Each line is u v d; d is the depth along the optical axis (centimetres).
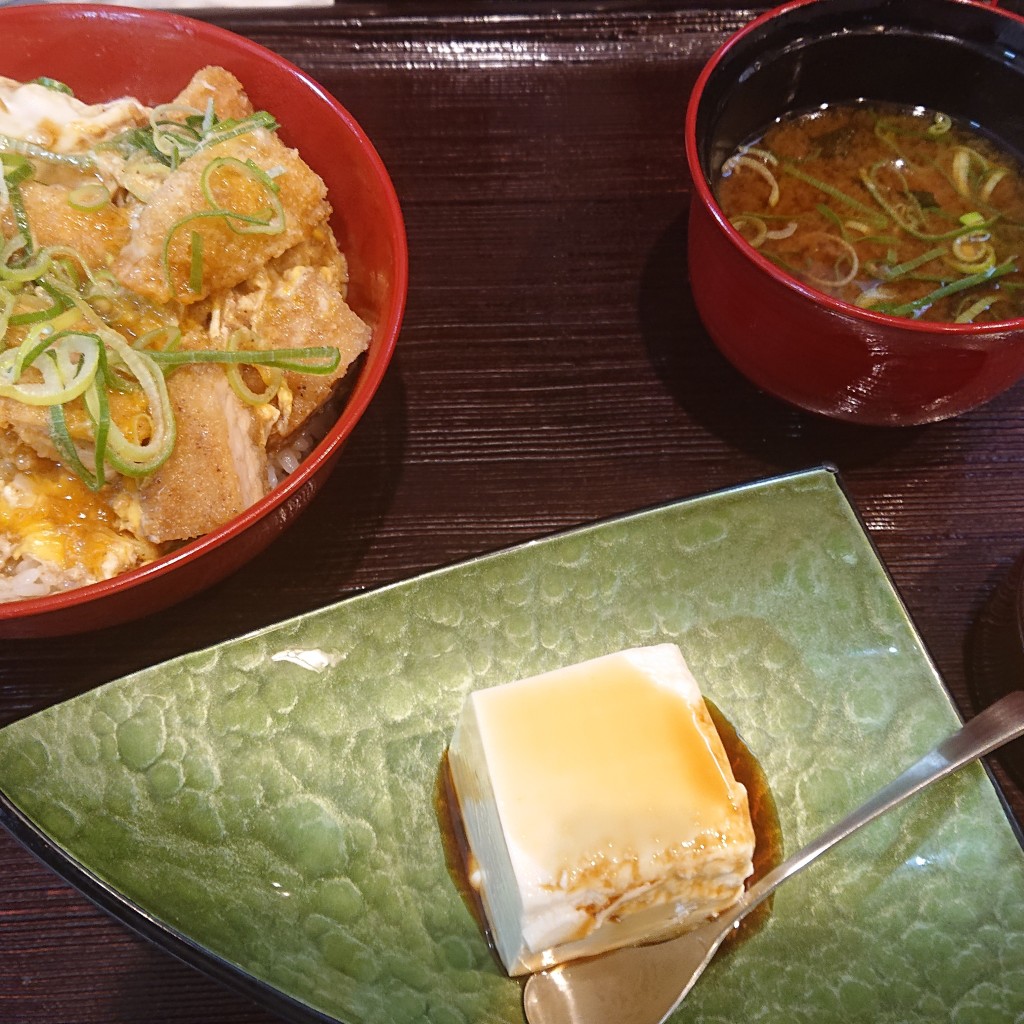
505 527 33
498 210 37
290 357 29
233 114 32
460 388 34
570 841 25
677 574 30
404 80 39
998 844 27
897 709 29
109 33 32
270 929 26
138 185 31
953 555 32
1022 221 33
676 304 36
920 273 32
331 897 27
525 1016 26
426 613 29
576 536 30
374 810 28
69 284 28
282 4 39
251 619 31
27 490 28
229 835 27
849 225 33
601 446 34
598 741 26
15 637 27
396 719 29
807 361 30
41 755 27
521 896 24
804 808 28
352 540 32
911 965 26
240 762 28
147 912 25
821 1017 26
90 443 27
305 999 25
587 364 35
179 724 28
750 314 30
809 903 27
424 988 26
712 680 29
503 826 25
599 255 37
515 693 27
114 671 30
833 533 30
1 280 28
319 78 39
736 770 29
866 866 27
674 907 26
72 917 27
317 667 29
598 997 26
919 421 32
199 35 32
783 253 33
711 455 34
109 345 27
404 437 34
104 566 27
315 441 32
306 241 32
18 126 31
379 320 30
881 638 30
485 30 40
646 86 40
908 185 34
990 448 34
